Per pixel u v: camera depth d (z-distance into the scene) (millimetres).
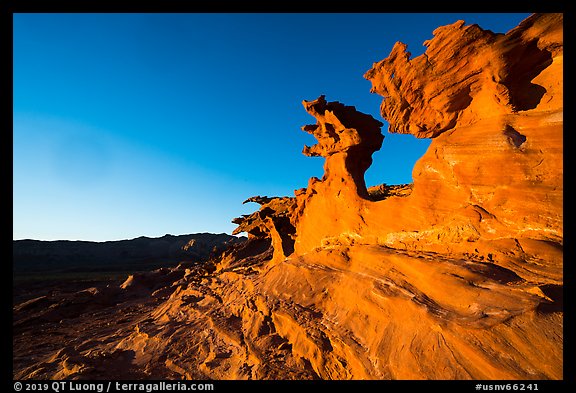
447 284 9594
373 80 14148
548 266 8227
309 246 21156
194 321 24828
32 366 22750
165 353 20078
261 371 12930
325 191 19609
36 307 50938
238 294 24547
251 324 17656
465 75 11211
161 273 71500
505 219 9695
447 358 8109
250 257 40625
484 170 10570
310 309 15227
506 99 10336
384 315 11133
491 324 7586
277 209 37312
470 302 8742
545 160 9242
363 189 17484
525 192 9383
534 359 6695
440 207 11883
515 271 8766
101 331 34594
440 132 12914
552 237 8609
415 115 13125
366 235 15562
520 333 7113
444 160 12016
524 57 10133
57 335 35406
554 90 9734
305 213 22422
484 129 10977
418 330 9445
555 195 8789
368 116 18406
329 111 17797
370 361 10125
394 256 12469
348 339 11633
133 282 64875
